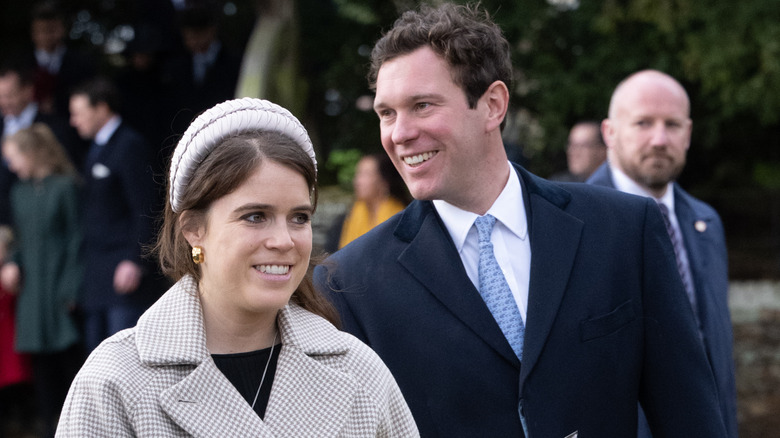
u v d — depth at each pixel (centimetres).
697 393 657
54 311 1558
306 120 2561
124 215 1522
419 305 638
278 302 498
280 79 2255
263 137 505
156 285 1568
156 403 486
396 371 632
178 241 524
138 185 1506
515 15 2730
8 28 2750
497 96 638
